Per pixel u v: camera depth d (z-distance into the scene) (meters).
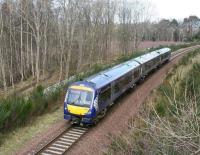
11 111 16.91
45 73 44.00
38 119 18.62
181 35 117.00
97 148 14.54
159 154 6.77
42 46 46.53
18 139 15.66
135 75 27.88
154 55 37.50
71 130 17.00
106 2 57.97
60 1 38.81
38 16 37.16
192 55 41.25
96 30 52.19
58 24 42.66
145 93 25.78
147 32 99.62
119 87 22.83
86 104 17.42
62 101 22.47
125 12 75.38
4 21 44.62
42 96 21.19
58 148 14.66
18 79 42.66
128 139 9.80
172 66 39.62
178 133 6.29
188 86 16.70
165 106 13.77
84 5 48.28
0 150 14.41
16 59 46.38
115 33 70.44
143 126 11.13
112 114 20.14
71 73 40.72
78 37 44.72
